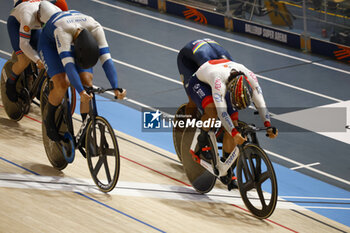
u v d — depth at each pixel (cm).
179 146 1020
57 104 829
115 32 2070
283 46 2072
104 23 2156
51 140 870
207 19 2256
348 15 1917
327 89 1683
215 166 865
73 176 854
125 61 1797
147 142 1238
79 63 767
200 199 871
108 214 727
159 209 786
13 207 686
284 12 2062
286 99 1589
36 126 1065
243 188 827
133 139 1136
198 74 850
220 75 812
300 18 2034
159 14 2331
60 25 780
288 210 909
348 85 1723
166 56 1869
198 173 905
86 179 851
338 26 1947
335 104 1566
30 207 698
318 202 1059
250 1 2145
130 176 904
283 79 1747
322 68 1867
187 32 2142
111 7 2355
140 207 778
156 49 1928
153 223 728
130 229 691
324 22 1980
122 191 827
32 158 899
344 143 1333
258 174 813
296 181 1142
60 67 814
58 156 862
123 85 1599
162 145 1230
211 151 868
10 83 1022
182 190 896
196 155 889
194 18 2289
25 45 948
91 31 801
